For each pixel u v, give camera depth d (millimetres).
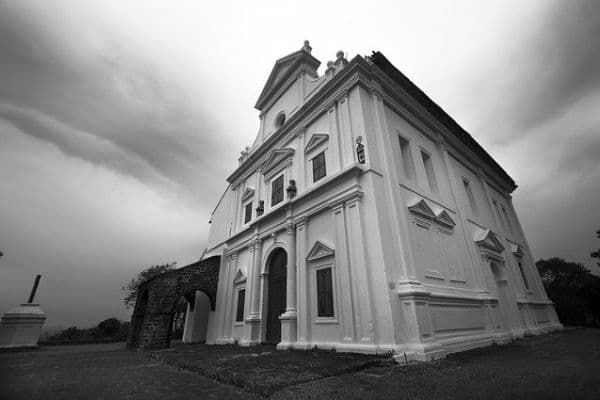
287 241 12625
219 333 15883
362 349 8047
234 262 16891
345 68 11711
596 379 5008
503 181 22406
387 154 10492
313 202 11531
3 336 13102
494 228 16859
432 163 13680
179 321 30938
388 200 9719
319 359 7664
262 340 12828
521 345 10664
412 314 7957
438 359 7637
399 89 13062
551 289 35375
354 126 11023
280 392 4742
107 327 23188
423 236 10430
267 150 16875
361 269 8914
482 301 11766
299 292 10977
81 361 8875
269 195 15578
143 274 34875
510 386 4742
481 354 8586
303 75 15500
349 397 4367
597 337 12812
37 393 4754
